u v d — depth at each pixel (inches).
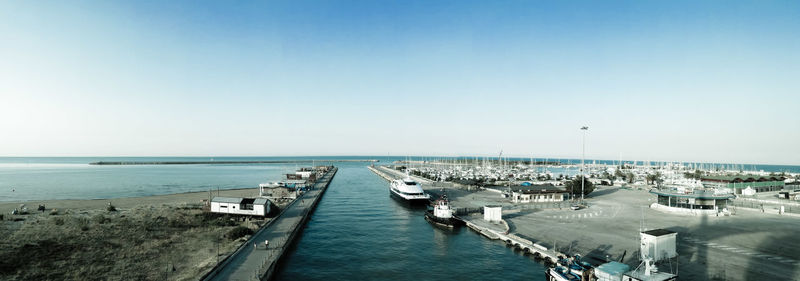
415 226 2878.9
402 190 4160.9
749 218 2837.1
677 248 1962.4
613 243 2118.6
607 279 1386.6
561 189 4013.3
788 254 1849.2
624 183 6131.9
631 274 1362.0
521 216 3014.3
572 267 1589.6
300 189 5004.9
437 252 2133.4
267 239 2187.5
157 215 2908.5
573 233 2380.7
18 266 1642.5
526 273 1780.3
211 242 2106.3
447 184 6092.5
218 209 2930.6
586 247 2038.6
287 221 2783.0
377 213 3516.2
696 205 3070.9
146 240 2137.1
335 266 1891.0
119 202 3978.8
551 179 7116.1
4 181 6939.0
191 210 3245.6
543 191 3912.4
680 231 2370.8
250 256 1830.7
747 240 2129.7
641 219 2834.6
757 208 3287.4
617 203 3757.4
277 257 1852.9
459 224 2819.9
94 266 1680.6
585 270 1526.8
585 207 3462.1
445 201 3068.4
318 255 2082.9
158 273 1609.3
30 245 1939.0
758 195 4274.1
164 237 2213.3
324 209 3759.8
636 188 5418.3
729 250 1926.7
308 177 7322.8
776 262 1723.7
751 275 1553.9
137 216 2871.6
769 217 2883.9
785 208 3289.9
